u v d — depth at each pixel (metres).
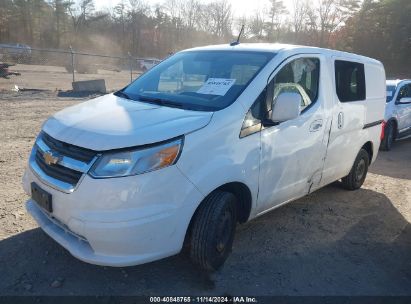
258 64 3.90
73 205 2.88
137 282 3.37
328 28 55.25
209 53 4.37
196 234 3.27
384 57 46.25
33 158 3.50
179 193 2.99
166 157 2.91
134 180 2.81
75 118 3.31
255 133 3.55
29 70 29.75
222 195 3.34
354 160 5.57
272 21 61.66
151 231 2.88
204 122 3.19
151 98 3.86
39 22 70.50
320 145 4.50
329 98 4.61
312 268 3.80
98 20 76.12
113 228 2.79
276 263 3.82
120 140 2.85
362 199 5.76
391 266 3.97
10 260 3.54
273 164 3.81
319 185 4.84
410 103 10.28
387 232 4.74
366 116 5.52
